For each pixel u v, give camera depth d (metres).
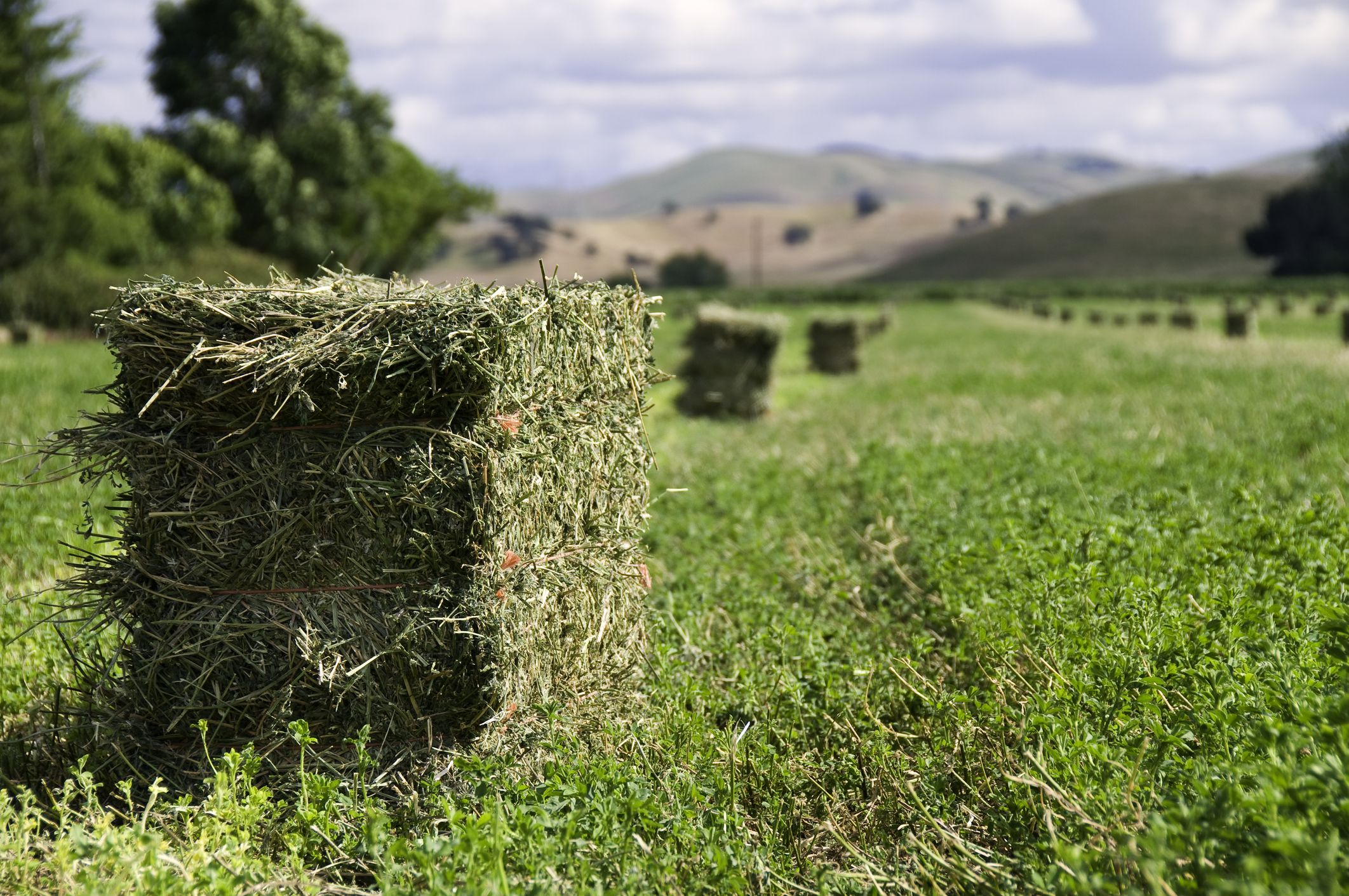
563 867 3.34
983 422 13.65
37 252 39.75
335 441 4.12
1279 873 2.66
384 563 4.12
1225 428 12.16
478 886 3.04
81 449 4.21
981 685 4.96
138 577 4.25
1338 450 9.92
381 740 4.20
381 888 3.22
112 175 46.12
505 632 4.15
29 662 5.27
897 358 31.55
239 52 57.88
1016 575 5.70
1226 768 3.22
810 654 5.29
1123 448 10.88
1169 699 4.12
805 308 81.81
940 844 3.86
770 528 8.20
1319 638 4.32
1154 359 23.19
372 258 69.50
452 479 4.06
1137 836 3.01
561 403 4.65
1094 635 4.73
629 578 5.30
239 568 4.17
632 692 5.18
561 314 4.64
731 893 3.32
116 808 4.22
